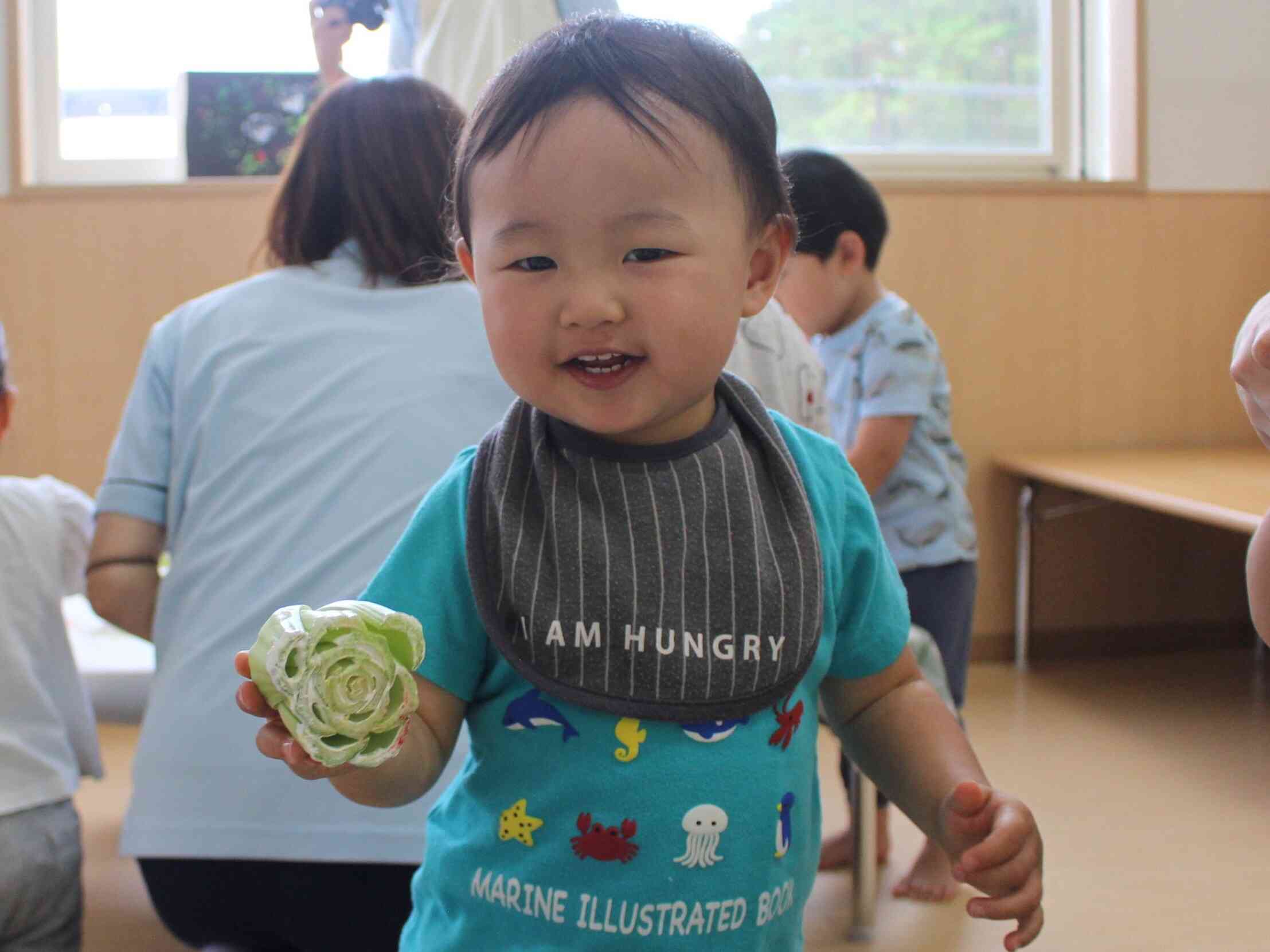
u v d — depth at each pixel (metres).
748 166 0.69
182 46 2.84
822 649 0.75
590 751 0.68
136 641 1.95
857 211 1.96
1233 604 3.09
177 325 1.30
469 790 0.72
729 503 0.72
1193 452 2.97
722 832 0.68
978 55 3.05
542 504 0.72
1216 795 2.12
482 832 0.70
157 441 1.29
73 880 1.41
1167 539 3.05
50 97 2.83
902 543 1.95
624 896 0.67
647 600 0.69
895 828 2.08
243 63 2.84
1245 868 1.82
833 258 1.95
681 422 0.73
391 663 0.57
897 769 0.79
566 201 0.63
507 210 0.65
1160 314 3.01
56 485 1.52
